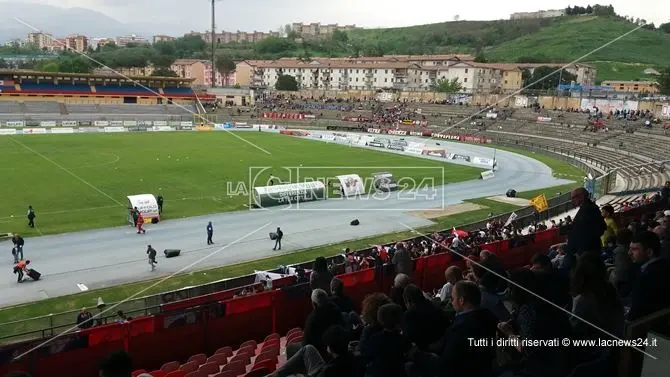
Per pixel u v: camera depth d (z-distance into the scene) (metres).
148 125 125.19
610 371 6.89
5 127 112.69
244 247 41.47
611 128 105.81
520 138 114.50
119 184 62.62
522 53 185.25
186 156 85.19
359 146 104.31
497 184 70.44
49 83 141.25
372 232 46.62
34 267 35.72
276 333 20.36
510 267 29.19
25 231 43.59
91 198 55.53
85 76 142.62
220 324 20.84
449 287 14.26
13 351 17.11
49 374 17.70
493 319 7.54
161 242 42.16
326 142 109.12
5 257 37.56
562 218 45.97
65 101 140.25
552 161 91.25
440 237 35.06
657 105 109.31
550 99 131.25
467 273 13.03
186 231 45.38
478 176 75.75
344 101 167.12
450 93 155.00
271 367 14.21
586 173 78.62
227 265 37.03
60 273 34.72
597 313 7.91
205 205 54.66
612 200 50.81
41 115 129.00
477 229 38.75
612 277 11.05
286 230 46.72
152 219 47.34
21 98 135.50
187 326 20.17
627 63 150.62
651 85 135.25
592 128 107.81
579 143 103.38
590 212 12.33
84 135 108.44
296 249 41.16
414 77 197.00
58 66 147.88
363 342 7.91
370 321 8.18
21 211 49.53
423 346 8.88
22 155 80.19
